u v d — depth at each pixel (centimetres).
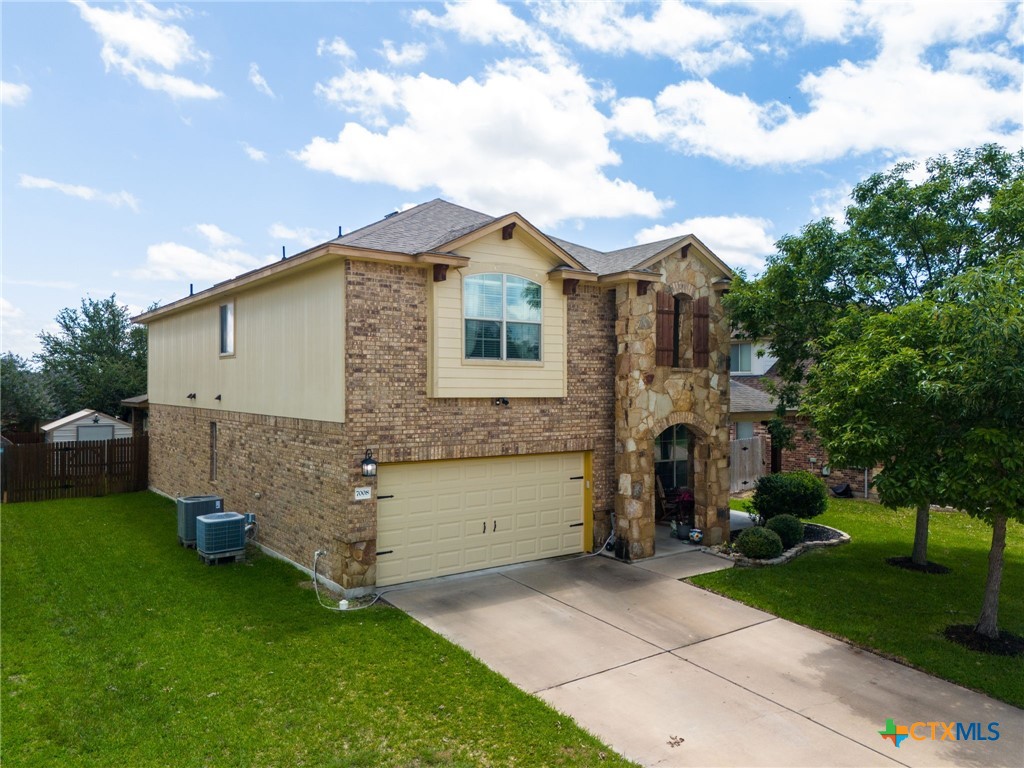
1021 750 625
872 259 1190
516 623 950
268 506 1334
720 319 1470
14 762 565
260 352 1368
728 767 585
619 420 1349
